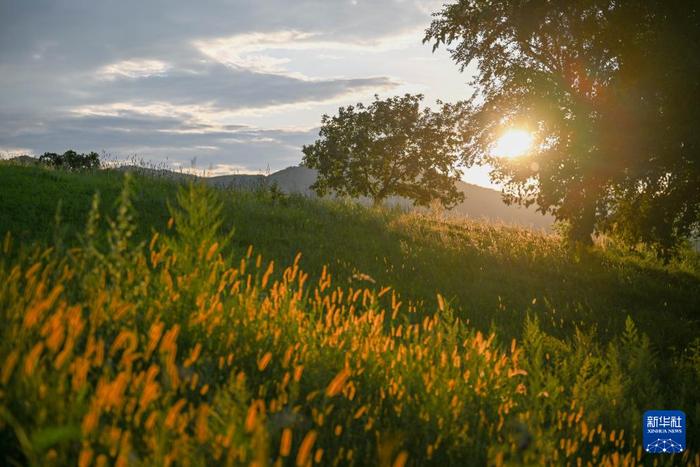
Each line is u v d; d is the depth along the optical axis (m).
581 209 20.75
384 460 2.69
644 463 5.84
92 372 3.14
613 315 14.13
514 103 23.11
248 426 2.40
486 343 5.98
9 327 3.26
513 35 22.72
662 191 18.97
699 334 13.60
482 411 4.56
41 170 15.80
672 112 16.78
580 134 18.47
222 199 16.16
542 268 17.94
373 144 41.91
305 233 15.30
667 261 20.03
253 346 4.55
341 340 5.24
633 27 18.11
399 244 16.56
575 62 21.06
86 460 2.10
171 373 2.99
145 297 4.43
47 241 8.74
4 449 2.53
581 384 7.08
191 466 2.38
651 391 8.07
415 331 5.82
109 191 14.16
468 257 17.12
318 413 3.62
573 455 4.77
